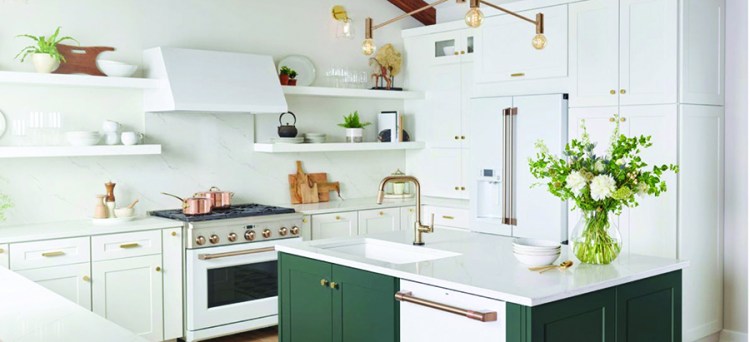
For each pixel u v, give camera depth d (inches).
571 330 113.0
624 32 198.4
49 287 179.0
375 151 274.5
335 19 259.9
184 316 201.6
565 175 130.9
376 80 265.0
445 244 155.3
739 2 202.7
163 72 203.3
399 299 125.1
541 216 216.1
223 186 233.6
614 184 125.0
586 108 207.9
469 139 253.1
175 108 196.7
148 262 194.5
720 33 203.3
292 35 248.7
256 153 241.1
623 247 201.8
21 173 196.7
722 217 206.4
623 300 122.3
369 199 265.9
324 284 144.8
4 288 120.3
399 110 279.6
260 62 224.8
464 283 115.5
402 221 254.1
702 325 199.6
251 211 214.2
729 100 205.5
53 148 187.6
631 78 197.3
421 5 276.7
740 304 205.0
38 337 87.6
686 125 189.8
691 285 194.9
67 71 195.9
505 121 224.5
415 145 266.8
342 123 263.1
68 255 181.6
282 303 157.9
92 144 196.7
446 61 259.1
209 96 204.4
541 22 146.0
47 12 198.8
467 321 116.2
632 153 197.6
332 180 262.2
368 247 165.5
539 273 123.6
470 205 237.8
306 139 247.9
